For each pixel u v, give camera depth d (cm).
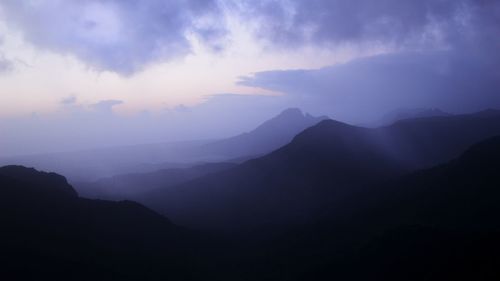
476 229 5744
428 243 5612
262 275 6894
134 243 8069
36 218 7769
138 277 6481
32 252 6444
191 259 7794
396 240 5978
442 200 7738
